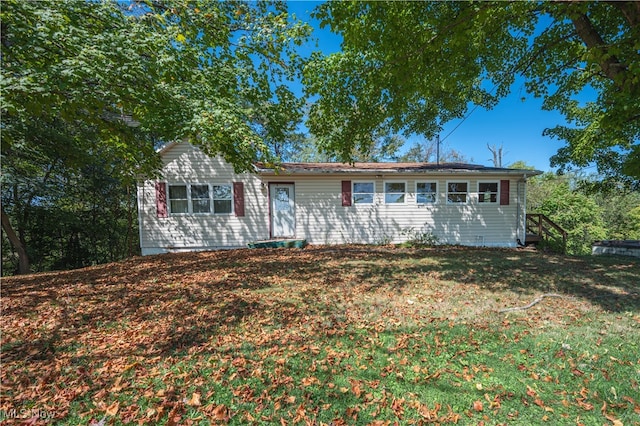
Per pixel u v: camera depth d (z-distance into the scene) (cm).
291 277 583
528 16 580
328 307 412
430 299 441
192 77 581
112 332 344
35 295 492
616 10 603
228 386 239
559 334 320
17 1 387
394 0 489
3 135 644
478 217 1145
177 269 695
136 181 1005
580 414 204
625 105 494
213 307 417
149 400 222
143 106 530
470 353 287
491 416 204
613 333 320
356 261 733
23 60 442
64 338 328
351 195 1146
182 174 1098
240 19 705
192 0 596
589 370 254
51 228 1203
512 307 404
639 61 445
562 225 2042
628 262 698
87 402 221
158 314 396
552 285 501
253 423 201
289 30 633
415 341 312
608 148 1095
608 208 2430
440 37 526
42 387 238
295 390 234
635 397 220
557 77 804
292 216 1148
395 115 692
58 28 405
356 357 283
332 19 546
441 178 1140
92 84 461
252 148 627
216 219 1115
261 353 291
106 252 1521
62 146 970
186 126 543
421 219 1148
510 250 975
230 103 595
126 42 450
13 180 955
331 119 695
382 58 579
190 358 282
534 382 241
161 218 1093
